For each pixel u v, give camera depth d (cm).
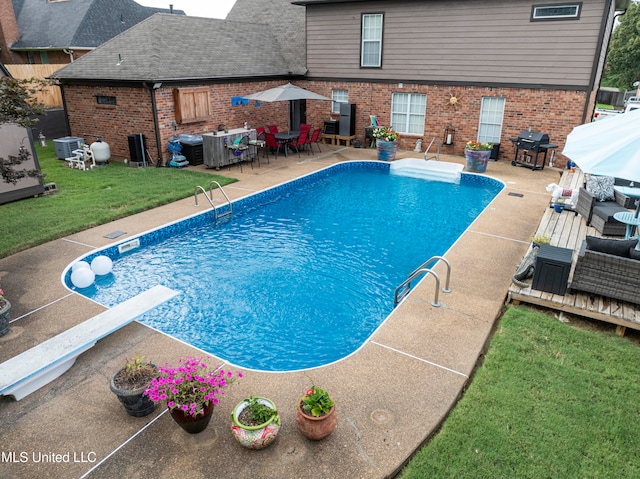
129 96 1530
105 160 1577
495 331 644
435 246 1001
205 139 1490
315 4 1862
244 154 1576
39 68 2262
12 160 782
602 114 2556
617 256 621
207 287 815
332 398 491
